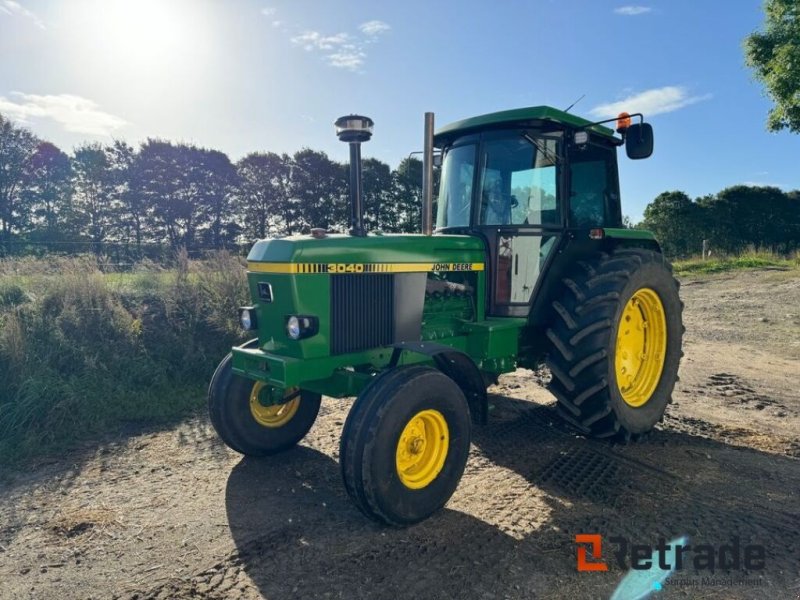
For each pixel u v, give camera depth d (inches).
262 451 155.5
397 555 107.2
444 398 123.1
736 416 190.5
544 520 120.5
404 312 141.1
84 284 236.4
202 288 266.2
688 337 326.0
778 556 107.0
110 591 97.1
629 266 160.1
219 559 106.3
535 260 162.2
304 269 124.6
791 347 295.7
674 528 117.0
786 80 483.2
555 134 161.9
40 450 161.0
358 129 134.3
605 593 95.7
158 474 146.2
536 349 173.9
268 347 134.4
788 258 752.3
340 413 194.7
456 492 134.0
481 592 95.6
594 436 160.9
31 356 193.5
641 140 162.6
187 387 214.2
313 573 101.4
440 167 180.5
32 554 109.3
